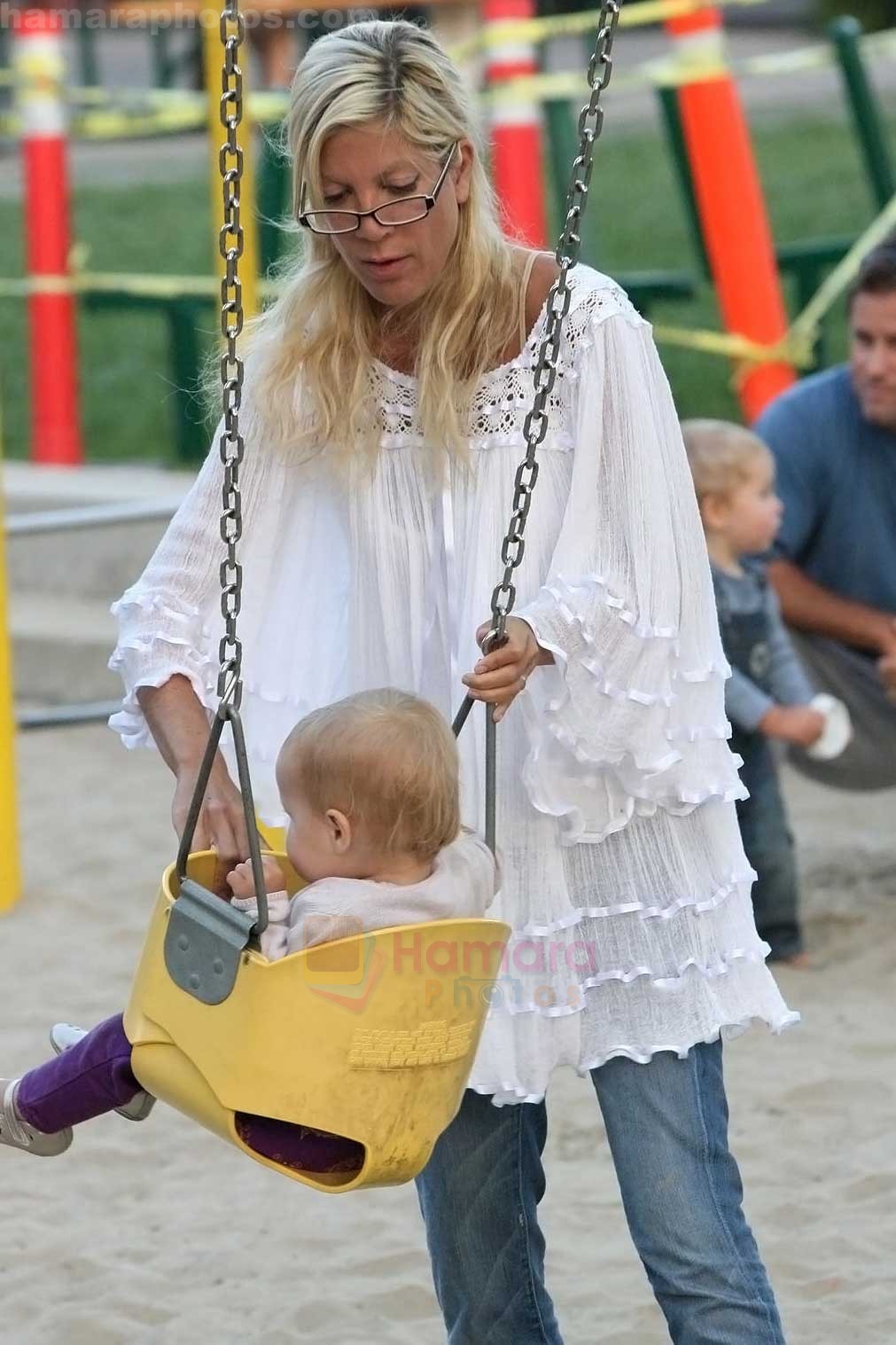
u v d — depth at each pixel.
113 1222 12.80
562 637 7.80
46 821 22.19
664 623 7.96
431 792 7.56
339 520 8.55
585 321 8.02
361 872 7.66
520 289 8.10
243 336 8.72
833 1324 11.09
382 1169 7.44
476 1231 8.55
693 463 15.83
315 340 8.27
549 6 54.06
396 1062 7.25
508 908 8.19
